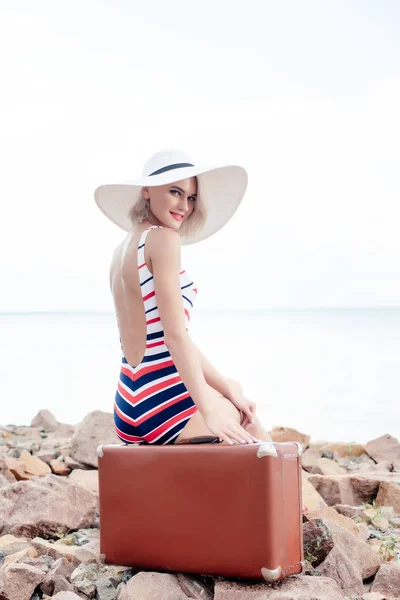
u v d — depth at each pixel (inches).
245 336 1109.1
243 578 100.9
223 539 100.1
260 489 98.0
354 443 227.3
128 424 114.7
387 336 1082.7
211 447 101.7
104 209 128.2
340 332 1242.6
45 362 653.9
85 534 137.7
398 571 110.5
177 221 118.5
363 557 115.7
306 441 224.8
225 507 100.0
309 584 100.3
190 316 116.3
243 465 99.1
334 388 441.1
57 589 107.2
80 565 116.6
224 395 123.4
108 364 631.2
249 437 103.5
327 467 195.5
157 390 111.7
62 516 138.4
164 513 104.1
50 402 398.0
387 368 561.0
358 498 160.4
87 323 2192.4
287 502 101.2
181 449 103.4
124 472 107.2
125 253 115.7
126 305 115.0
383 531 140.6
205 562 101.3
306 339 1008.9
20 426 280.1
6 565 112.8
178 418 111.2
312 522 114.3
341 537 115.5
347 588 108.5
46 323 2196.1
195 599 100.2
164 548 104.2
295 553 103.0
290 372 531.5
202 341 952.3
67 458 193.5
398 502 156.1
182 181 117.0
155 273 111.0
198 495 101.9
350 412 352.2
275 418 335.9
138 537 106.0
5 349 858.1
